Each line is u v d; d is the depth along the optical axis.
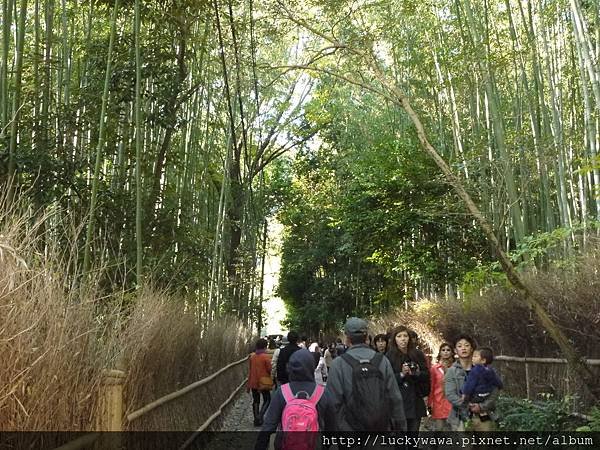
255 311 25.75
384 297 19.55
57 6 12.72
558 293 8.04
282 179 30.20
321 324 32.06
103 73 10.01
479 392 6.43
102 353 4.77
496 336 10.48
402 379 6.91
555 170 11.70
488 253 14.90
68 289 4.65
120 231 9.48
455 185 7.50
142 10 9.88
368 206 15.96
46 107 9.72
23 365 3.50
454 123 14.05
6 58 8.54
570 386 7.95
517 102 12.77
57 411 3.93
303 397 4.38
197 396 8.76
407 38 15.36
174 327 6.92
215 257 15.28
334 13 9.93
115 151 10.60
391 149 15.84
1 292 3.31
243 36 13.30
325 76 18.64
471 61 11.67
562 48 13.61
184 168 11.84
